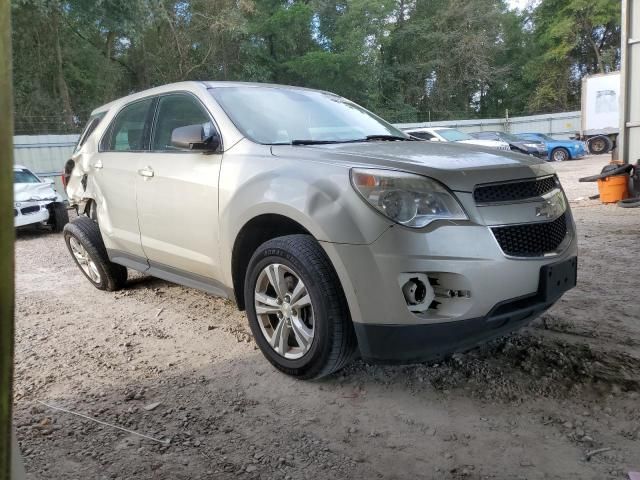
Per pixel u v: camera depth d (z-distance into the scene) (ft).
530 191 9.27
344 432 8.23
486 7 128.06
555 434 7.91
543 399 8.90
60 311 15.16
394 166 8.68
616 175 30.25
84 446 8.04
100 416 8.97
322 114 13.23
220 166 11.16
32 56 74.59
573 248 9.86
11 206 2.27
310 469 7.32
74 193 17.37
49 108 74.08
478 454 7.52
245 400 9.35
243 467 7.40
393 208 8.19
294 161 9.81
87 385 10.21
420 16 129.29
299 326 9.57
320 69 103.40
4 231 2.27
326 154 9.71
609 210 28.76
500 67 141.59
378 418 8.59
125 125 15.24
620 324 11.94
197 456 7.70
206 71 96.63
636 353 10.34
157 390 9.88
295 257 9.12
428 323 8.17
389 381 9.80
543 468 7.14
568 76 134.10
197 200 11.58
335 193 8.70
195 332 12.89
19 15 68.13
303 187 9.14
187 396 9.59
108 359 11.47
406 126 100.63
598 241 20.98
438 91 127.54
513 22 144.05
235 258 10.89
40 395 9.84
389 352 8.41
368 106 114.32
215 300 15.48
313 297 9.00
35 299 16.60
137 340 12.54
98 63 84.94
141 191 13.46
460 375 9.86
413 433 8.12
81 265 17.70
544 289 8.92
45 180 37.52
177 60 94.89
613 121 74.79
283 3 111.04
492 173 8.87
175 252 12.60
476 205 8.48
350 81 110.11
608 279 15.65
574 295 14.25
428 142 11.73
